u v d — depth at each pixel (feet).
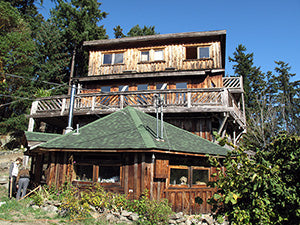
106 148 27.61
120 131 31.76
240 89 58.85
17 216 23.16
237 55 117.39
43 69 84.58
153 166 27.55
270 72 121.80
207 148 33.83
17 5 92.79
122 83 57.36
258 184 13.87
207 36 55.52
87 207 24.40
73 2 96.17
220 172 15.96
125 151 27.22
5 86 70.28
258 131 62.80
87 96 49.57
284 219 14.16
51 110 51.03
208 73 53.06
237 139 59.47
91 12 98.02
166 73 53.47
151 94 46.80
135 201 25.63
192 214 29.25
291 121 64.95
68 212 24.04
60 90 88.17
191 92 44.83
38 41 88.84
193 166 31.07
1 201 28.94
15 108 76.28
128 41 58.70
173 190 28.45
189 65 55.16
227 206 15.40
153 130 33.01
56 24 93.20
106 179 28.99
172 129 37.50
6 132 74.33
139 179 27.22
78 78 57.82
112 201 25.85
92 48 61.77
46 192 28.32
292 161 15.49
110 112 46.88
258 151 16.87
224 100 43.19
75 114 48.19
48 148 29.07
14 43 69.77
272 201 14.65
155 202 25.20
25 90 76.89
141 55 59.16
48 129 81.51
